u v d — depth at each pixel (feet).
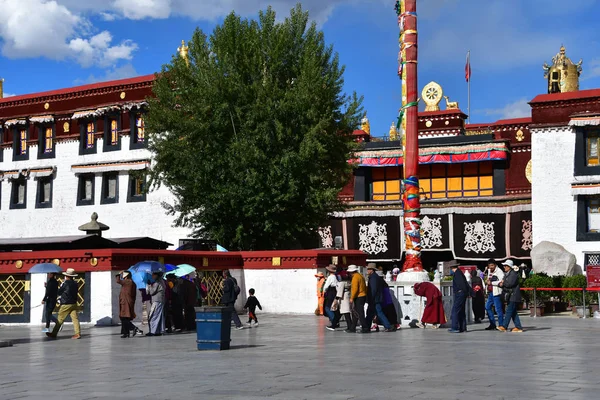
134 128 142.61
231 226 109.50
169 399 33.45
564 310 109.81
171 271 79.97
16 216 154.10
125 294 70.49
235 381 38.81
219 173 107.45
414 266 78.54
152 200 139.64
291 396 33.65
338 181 116.88
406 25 79.25
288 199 105.50
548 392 34.06
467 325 80.84
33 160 153.58
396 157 146.30
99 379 40.70
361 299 70.49
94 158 146.41
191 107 108.27
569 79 152.87
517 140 143.43
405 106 79.10
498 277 73.72
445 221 141.49
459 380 38.09
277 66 111.24
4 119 156.35
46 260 86.94
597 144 122.93
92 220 111.55
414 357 49.03
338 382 37.83
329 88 110.01
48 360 51.24
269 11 115.55
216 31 113.80
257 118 106.63
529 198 135.13
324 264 99.86
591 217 123.44
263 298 100.89
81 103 149.28
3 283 88.58
